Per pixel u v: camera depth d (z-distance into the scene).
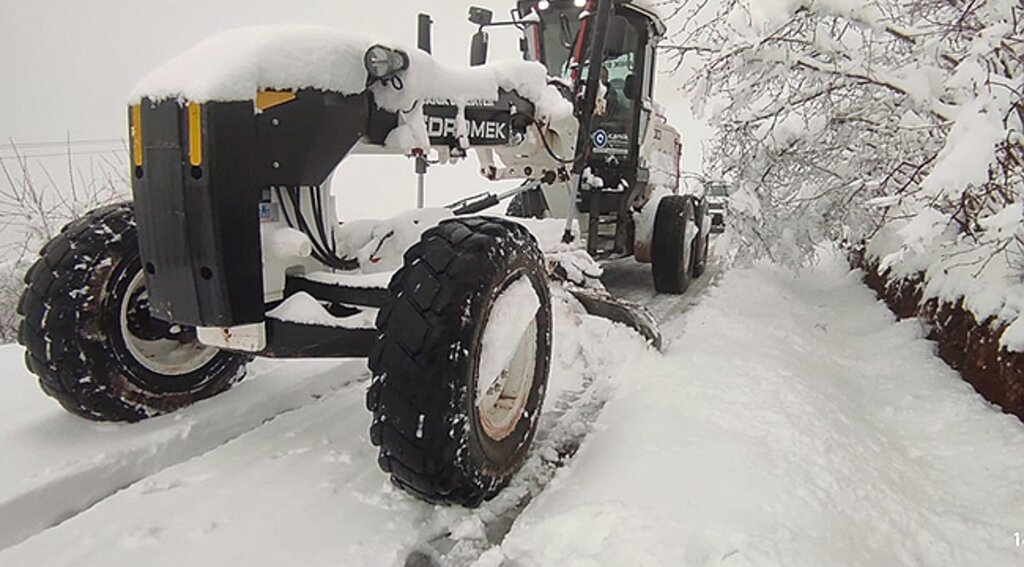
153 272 1.85
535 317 2.19
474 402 1.78
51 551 1.68
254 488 1.99
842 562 1.59
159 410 2.36
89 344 2.16
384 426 1.73
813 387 2.86
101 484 2.03
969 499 2.17
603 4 3.58
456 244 1.86
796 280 5.84
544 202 4.96
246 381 2.72
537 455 2.27
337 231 2.43
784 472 1.99
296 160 1.95
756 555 1.55
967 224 3.04
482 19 4.48
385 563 1.67
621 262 6.62
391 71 2.14
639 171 4.88
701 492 1.85
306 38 1.97
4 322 5.89
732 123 4.43
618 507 1.79
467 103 2.63
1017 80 2.69
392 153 2.31
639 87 4.75
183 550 1.69
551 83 4.03
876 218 4.39
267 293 2.07
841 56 3.65
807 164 4.57
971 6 2.96
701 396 2.58
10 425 2.26
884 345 3.74
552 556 1.66
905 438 2.66
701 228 5.77
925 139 3.67
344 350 2.07
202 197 1.72
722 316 4.11
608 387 2.82
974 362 3.04
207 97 1.69
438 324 1.71
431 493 1.78
